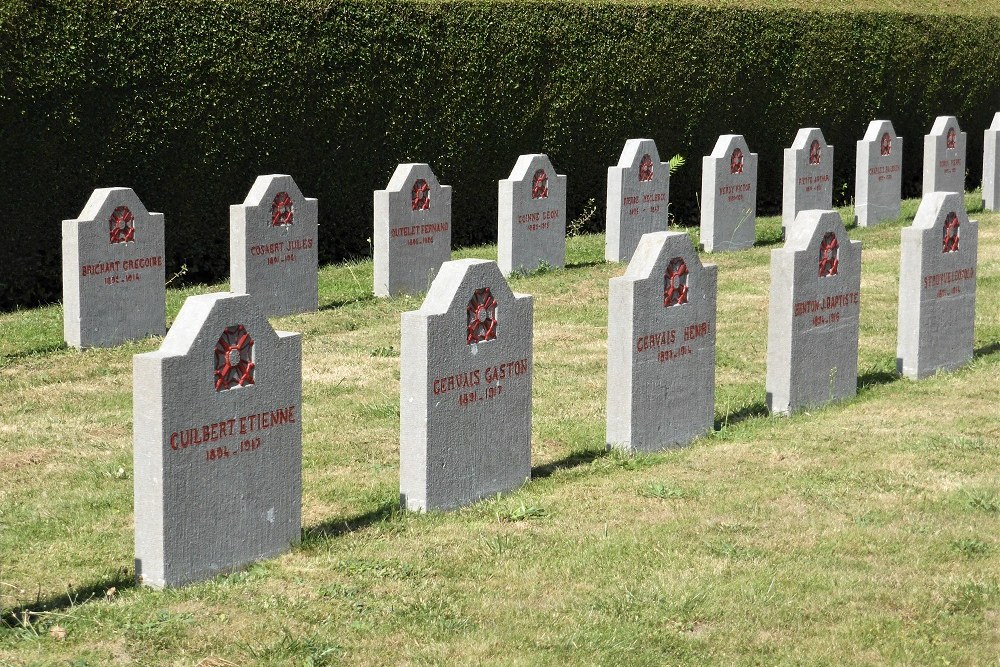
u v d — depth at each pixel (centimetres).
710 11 2412
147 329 1504
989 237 2059
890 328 1472
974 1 3070
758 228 2294
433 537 834
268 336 784
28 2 1644
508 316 921
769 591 741
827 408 1157
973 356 1333
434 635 689
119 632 686
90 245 1432
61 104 1686
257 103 1873
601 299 1666
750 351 1382
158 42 1766
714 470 976
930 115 2795
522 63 2178
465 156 2136
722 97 2448
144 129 1767
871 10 2714
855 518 864
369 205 2042
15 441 1090
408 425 881
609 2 2305
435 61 2073
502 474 933
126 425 1143
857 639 686
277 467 800
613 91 2303
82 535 867
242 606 722
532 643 680
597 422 1121
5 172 1652
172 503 738
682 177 2433
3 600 747
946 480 942
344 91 1972
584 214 2316
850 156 2675
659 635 689
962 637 690
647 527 849
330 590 743
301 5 1905
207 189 1848
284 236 1581
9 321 1577
